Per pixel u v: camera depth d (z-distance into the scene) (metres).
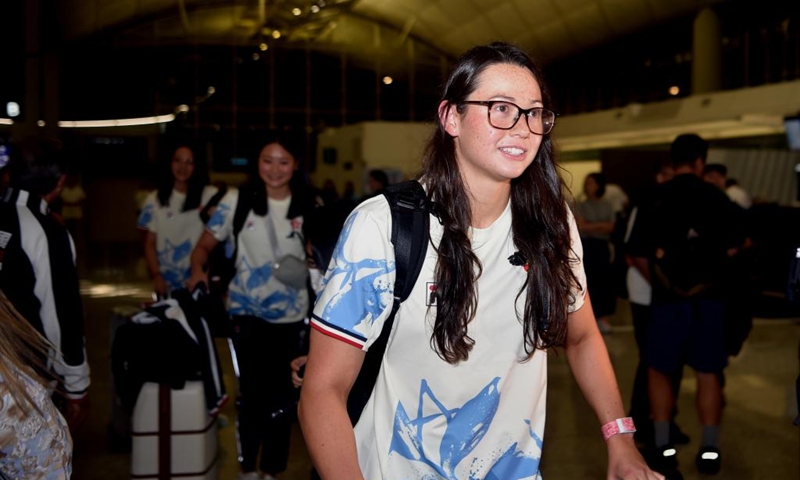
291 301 3.96
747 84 22.02
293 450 4.79
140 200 19.31
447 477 1.74
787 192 17.64
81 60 29.27
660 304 4.23
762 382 6.54
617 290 5.32
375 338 1.70
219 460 4.61
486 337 1.72
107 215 29.66
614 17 24.66
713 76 22.39
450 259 1.66
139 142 30.00
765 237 10.98
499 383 1.74
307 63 31.05
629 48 26.84
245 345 3.94
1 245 2.77
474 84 1.68
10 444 1.43
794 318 9.67
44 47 25.50
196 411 3.63
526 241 1.74
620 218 5.34
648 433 4.86
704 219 4.13
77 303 2.92
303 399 1.65
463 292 1.65
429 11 28.98
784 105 14.25
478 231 1.73
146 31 29.55
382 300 1.66
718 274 4.15
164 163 5.32
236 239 3.96
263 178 3.90
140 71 29.86
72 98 29.23
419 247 1.66
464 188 1.71
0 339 1.48
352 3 29.11
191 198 5.29
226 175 30.16
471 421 1.74
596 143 20.09
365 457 1.77
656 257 4.20
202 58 30.22
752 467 4.52
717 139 18.39
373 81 31.64
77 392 2.96
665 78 25.98
